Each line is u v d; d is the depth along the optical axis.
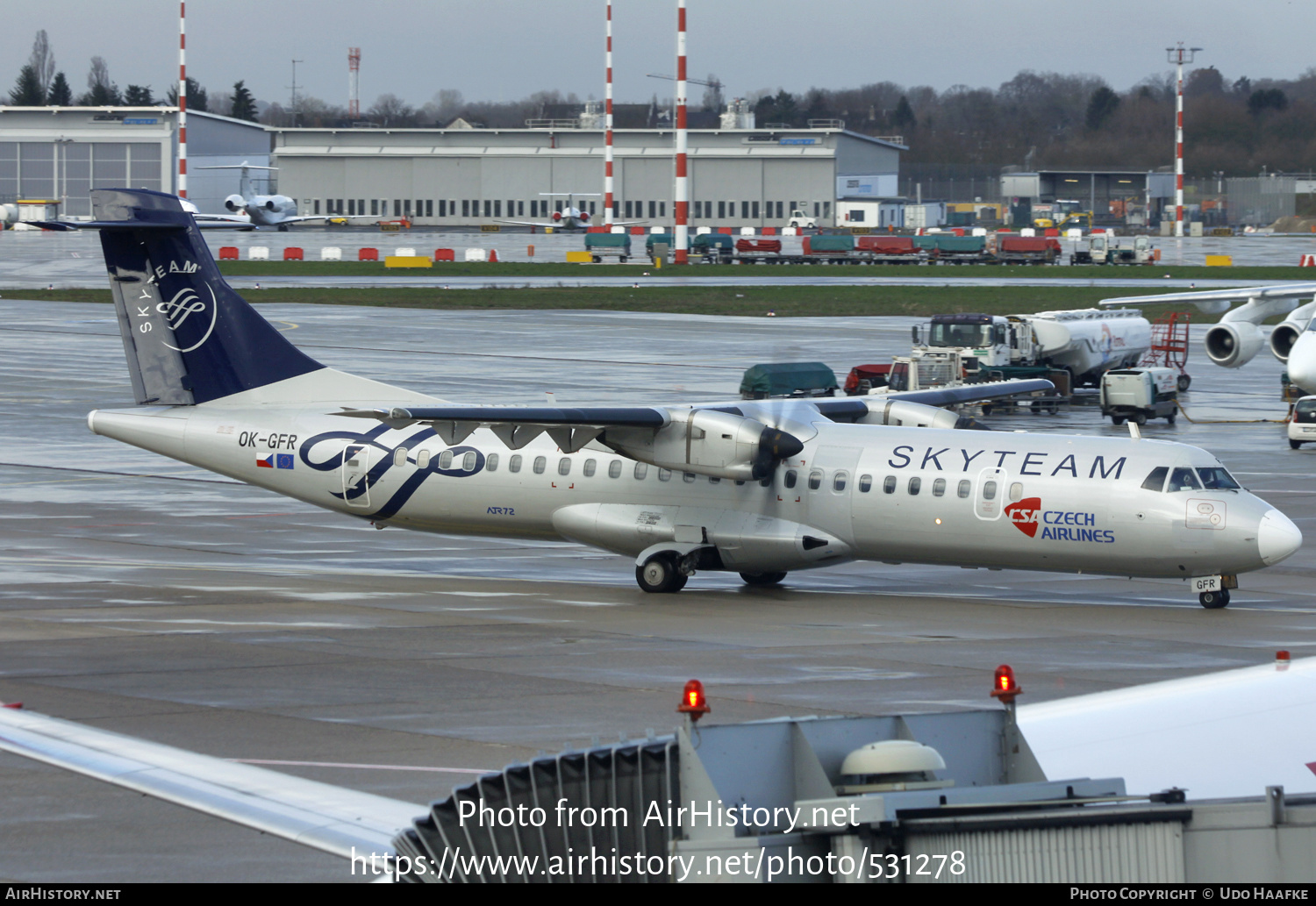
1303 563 80.69
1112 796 19.69
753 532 71.25
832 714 44.47
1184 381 168.88
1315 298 142.12
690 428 69.81
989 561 69.62
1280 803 18.14
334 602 67.31
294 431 77.88
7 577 72.38
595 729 42.72
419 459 76.25
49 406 140.25
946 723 20.92
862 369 154.38
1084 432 133.38
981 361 152.62
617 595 71.88
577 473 74.38
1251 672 29.67
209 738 41.00
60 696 46.56
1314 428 121.19
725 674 51.19
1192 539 65.12
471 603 67.81
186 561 78.50
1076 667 52.69
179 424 79.62
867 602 70.12
